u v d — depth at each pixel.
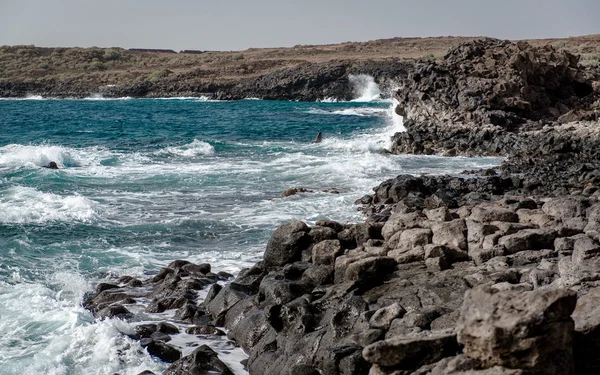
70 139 37.47
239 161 28.12
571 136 28.67
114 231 16.38
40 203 18.56
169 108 73.50
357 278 10.06
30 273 13.17
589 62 62.03
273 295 10.26
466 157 29.62
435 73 37.66
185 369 8.89
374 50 148.12
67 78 115.62
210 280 12.72
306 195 20.38
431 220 12.41
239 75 112.50
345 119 55.00
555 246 10.74
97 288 12.48
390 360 6.98
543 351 5.96
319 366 8.41
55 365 9.09
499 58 39.00
